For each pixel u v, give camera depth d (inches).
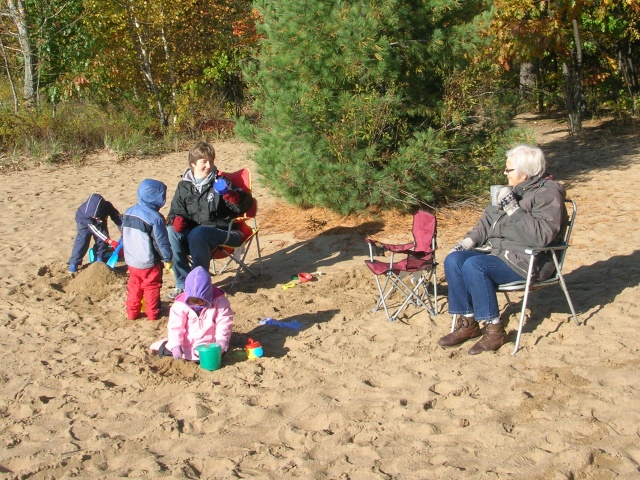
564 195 209.8
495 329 206.5
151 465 160.7
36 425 183.8
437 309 241.9
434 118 374.9
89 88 758.5
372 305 253.4
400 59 366.6
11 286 296.8
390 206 365.1
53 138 651.5
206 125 746.8
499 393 182.5
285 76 374.9
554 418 168.1
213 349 206.1
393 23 350.3
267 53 383.6
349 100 354.9
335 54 358.0
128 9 726.5
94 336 242.5
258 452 164.6
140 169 586.6
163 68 764.6
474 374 193.5
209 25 792.3
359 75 362.9
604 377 185.5
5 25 756.6
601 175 436.5
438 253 306.0
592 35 640.4
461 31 362.0
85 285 290.0
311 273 296.7
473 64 369.4
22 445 174.6
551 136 629.6
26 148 631.2
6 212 448.5
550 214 204.5
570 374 188.4
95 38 741.3
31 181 548.1
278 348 222.8
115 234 387.9
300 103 358.6
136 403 192.4
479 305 204.7
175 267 272.5
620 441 156.8
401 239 331.6
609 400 173.6
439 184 370.6
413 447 162.2
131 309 253.8
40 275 314.7
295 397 190.1
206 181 273.9
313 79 365.1
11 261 339.0
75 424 183.0
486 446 159.9
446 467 151.5
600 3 576.1
